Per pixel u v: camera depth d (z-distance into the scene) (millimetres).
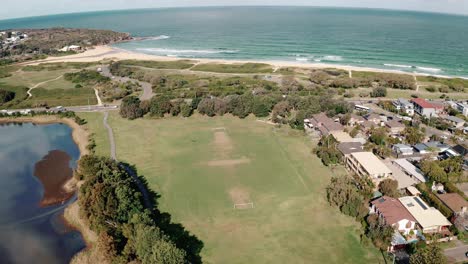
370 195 82125
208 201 85438
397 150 106500
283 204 83500
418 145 109312
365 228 73000
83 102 168000
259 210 81375
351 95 170625
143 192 89500
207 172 99938
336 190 82500
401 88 185000
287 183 93188
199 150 114750
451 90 178250
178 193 89250
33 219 81250
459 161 94500
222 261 65312
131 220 68125
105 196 74062
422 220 70625
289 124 136125
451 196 79125
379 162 94250
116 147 117375
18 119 150875
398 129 123812
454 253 64562
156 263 55875
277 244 69562
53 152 118375
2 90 174375
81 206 76125
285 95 170875
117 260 61031
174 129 133875
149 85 199750
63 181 98562
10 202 88875
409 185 87312
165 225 75875
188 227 75375
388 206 74562
